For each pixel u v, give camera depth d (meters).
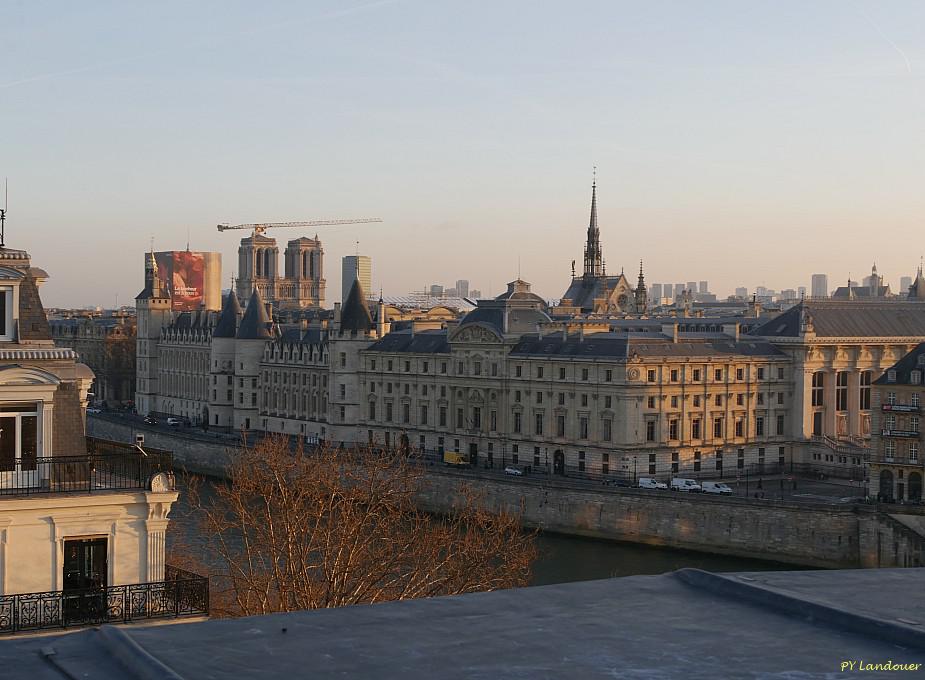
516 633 13.84
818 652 13.16
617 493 187.00
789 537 172.00
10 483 50.72
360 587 81.62
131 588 49.78
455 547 114.56
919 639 13.26
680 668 12.64
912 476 186.25
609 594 15.41
